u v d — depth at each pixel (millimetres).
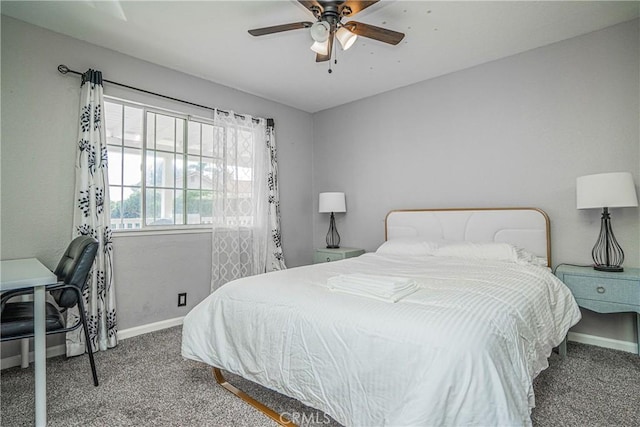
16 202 2295
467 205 3213
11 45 2285
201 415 1654
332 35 2006
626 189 2201
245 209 3611
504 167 2992
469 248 2676
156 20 2342
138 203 2982
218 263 3344
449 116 3316
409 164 3617
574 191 2648
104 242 2580
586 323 2596
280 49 2771
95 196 2541
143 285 2893
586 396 1793
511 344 1225
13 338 1604
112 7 2188
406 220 3521
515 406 1059
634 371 2084
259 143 3760
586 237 2592
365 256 3012
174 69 3135
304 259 4414
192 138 3371
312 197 4543
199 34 2525
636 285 2096
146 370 2160
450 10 2252
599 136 2543
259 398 1818
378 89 3721
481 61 3053
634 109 2410
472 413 1007
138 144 2988
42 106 2402
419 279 1897
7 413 1686
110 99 2779
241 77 3346
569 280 2336
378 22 2389
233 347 1767
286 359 1500
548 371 2096
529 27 2484
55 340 2422
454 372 1044
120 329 2742
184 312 3162
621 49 2453
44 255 2400
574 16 2352
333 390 1315
